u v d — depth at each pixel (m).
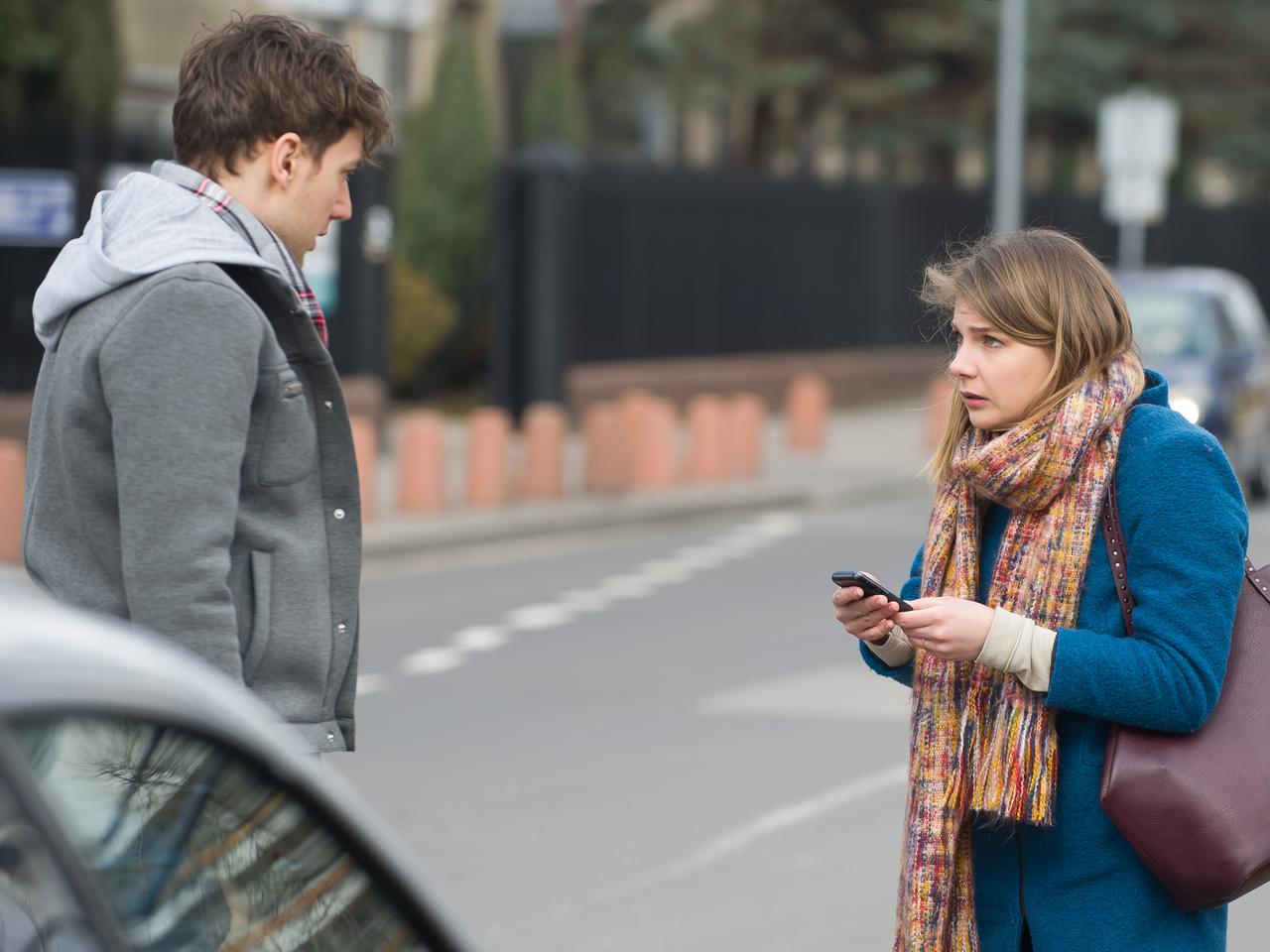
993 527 7.48
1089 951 7.14
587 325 54.94
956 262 7.55
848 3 75.19
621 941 13.52
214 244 7.08
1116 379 7.24
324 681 7.29
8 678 3.37
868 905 14.48
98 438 7.01
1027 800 7.02
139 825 3.74
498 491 38.22
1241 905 15.10
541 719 20.80
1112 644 6.94
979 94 80.31
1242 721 7.04
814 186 65.06
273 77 7.39
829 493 43.44
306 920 3.93
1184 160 106.31
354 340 46.12
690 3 74.19
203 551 6.76
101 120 48.25
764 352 62.84
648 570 32.41
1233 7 95.75
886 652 7.74
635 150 83.19
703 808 17.17
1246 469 43.69
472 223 59.00
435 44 68.00
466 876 15.05
